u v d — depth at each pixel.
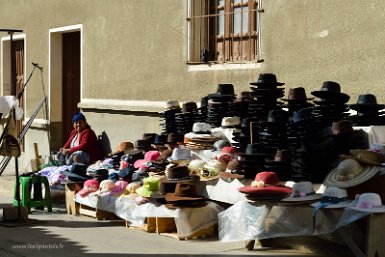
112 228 8.12
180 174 7.61
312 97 8.18
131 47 11.27
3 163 13.52
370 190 6.16
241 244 7.09
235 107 8.32
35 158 12.71
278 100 8.47
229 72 9.28
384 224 5.93
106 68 11.90
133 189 8.26
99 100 12.10
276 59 8.64
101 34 12.02
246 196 6.63
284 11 8.54
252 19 9.24
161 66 10.57
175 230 7.71
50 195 9.41
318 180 6.70
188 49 9.99
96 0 12.13
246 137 7.76
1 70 15.51
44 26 13.74
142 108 10.88
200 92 9.79
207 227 7.46
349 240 6.01
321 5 8.11
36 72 14.03
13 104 8.49
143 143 9.55
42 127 13.73
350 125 6.72
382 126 6.96
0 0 15.54
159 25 10.61
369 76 7.64
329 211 6.07
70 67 13.54
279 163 6.88
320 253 6.58
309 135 6.73
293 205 6.34
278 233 6.43
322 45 8.11
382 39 7.50
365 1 7.67
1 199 10.62
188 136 8.42
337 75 7.96
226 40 9.64
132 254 6.71
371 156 6.19
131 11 11.26
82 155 10.70
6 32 15.31
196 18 9.98
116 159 9.77
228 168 7.44
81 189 9.13
